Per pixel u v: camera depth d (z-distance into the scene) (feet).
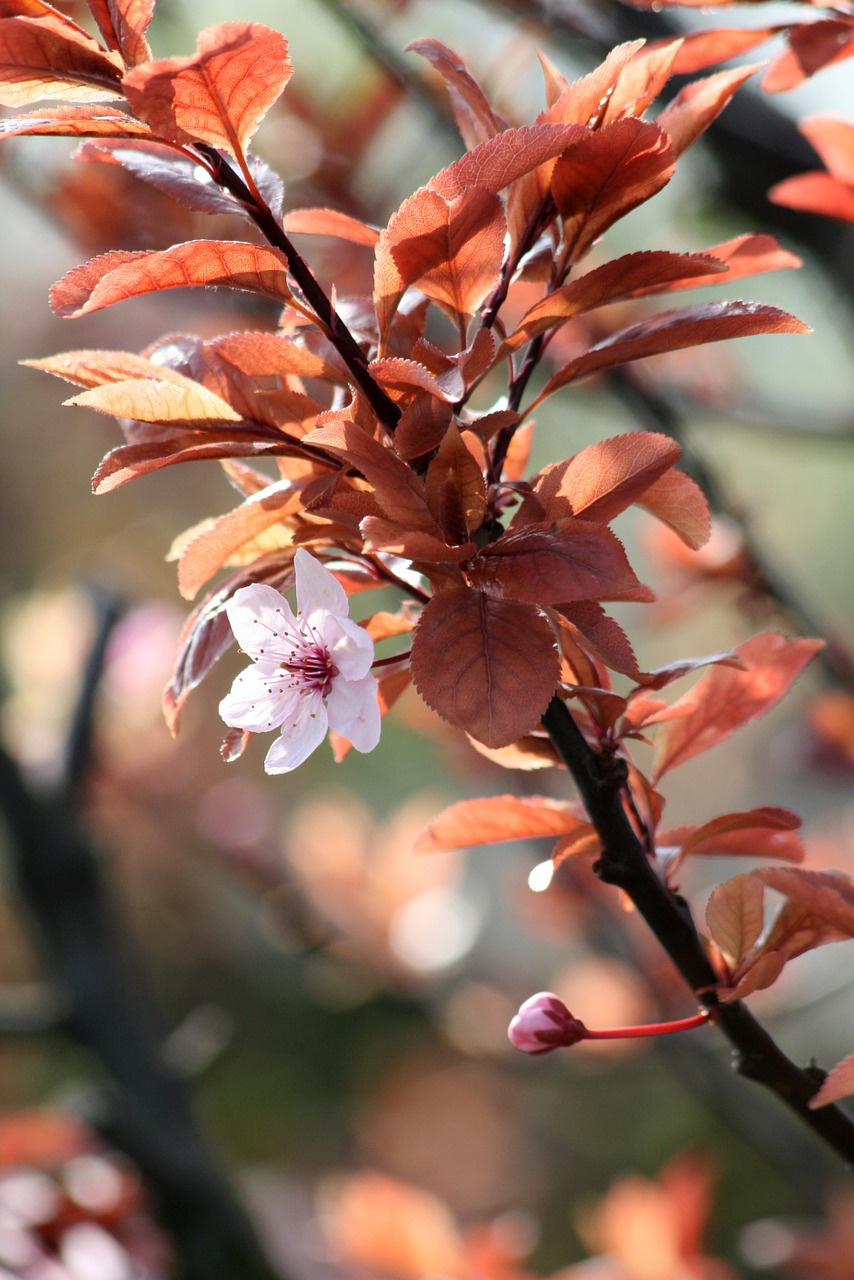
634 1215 3.22
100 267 1.98
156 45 3.28
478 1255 3.04
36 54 1.94
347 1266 3.26
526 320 1.97
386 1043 6.04
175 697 2.01
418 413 1.93
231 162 1.98
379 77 3.14
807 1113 2.02
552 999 2.01
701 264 1.96
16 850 3.51
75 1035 3.39
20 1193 3.10
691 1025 2.01
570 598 1.90
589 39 2.71
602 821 1.98
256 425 1.99
